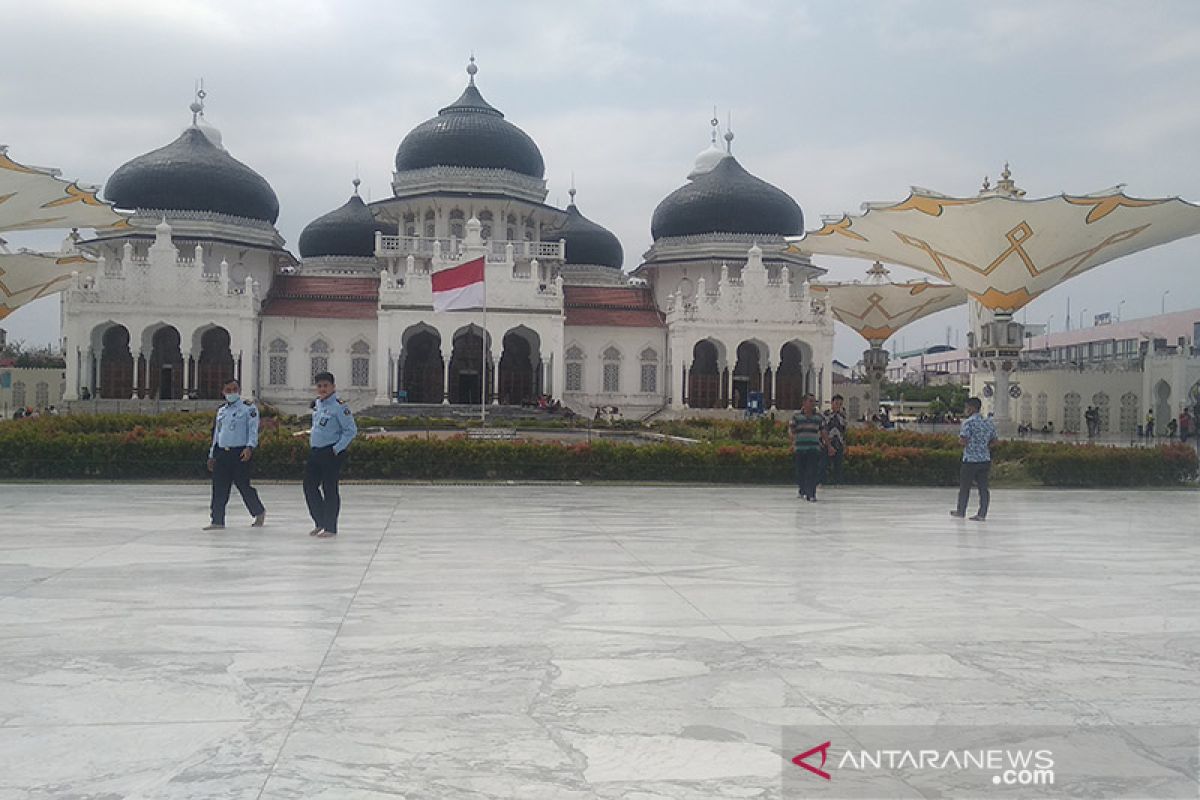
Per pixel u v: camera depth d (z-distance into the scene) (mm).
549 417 55156
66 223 48344
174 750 5617
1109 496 25453
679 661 7602
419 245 63719
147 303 56094
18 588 10422
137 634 8352
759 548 14156
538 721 6164
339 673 7188
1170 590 10992
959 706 6539
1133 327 85000
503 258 63188
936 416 72500
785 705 6523
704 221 67375
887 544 14852
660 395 63625
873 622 9086
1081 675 7324
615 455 26953
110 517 17297
